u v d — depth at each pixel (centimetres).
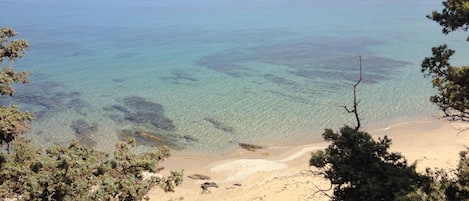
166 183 1655
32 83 6191
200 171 3625
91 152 1622
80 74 6838
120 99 5488
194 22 13462
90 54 8506
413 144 3831
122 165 1623
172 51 8794
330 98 5366
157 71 7056
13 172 1398
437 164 3055
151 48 9175
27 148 1567
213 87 6022
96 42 9875
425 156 3309
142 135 4294
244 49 8844
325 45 9025
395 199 1299
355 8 16138
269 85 6053
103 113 4931
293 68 7044
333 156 1541
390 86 5784
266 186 3081
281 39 9962
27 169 1417
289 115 4819
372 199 1380
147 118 4781
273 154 3941
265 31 11275
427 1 17625
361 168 1493
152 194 3123
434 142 3831
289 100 5338
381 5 16850
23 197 1329
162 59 8012
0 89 1928
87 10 17475
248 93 5684
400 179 1376
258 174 3469
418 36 9638
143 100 5441
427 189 1359
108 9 17912
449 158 3212
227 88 5950
